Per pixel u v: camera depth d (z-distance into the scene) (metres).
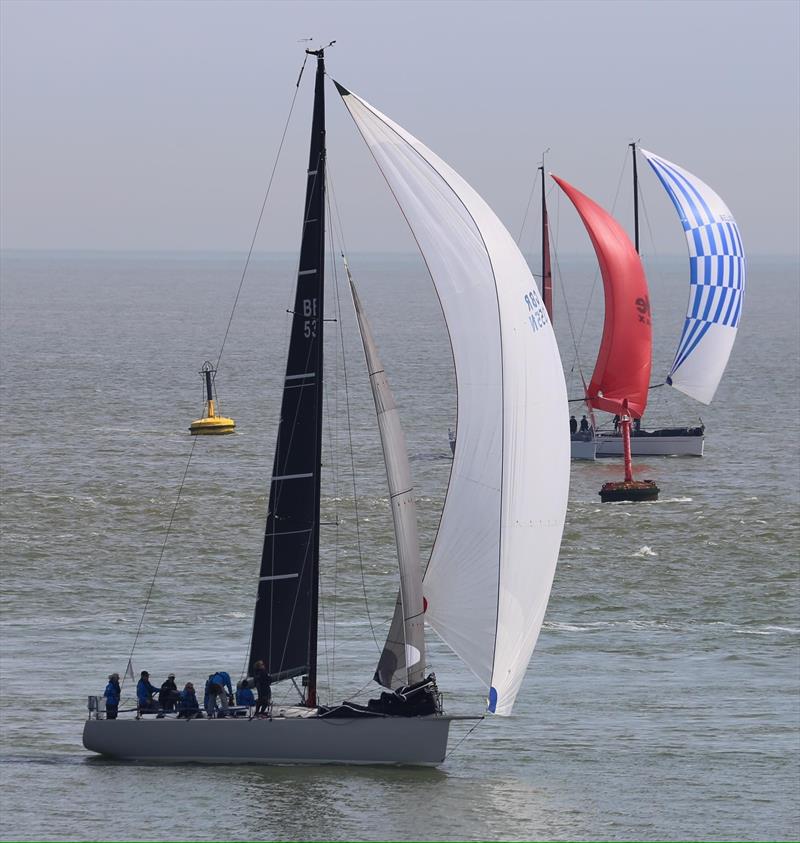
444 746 123.75
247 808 115.50
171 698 127.56
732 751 134.38
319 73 125.56
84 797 117.44
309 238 126.00
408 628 124.62
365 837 111.38
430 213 125.00
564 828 114.75
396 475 124.50
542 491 126.19
